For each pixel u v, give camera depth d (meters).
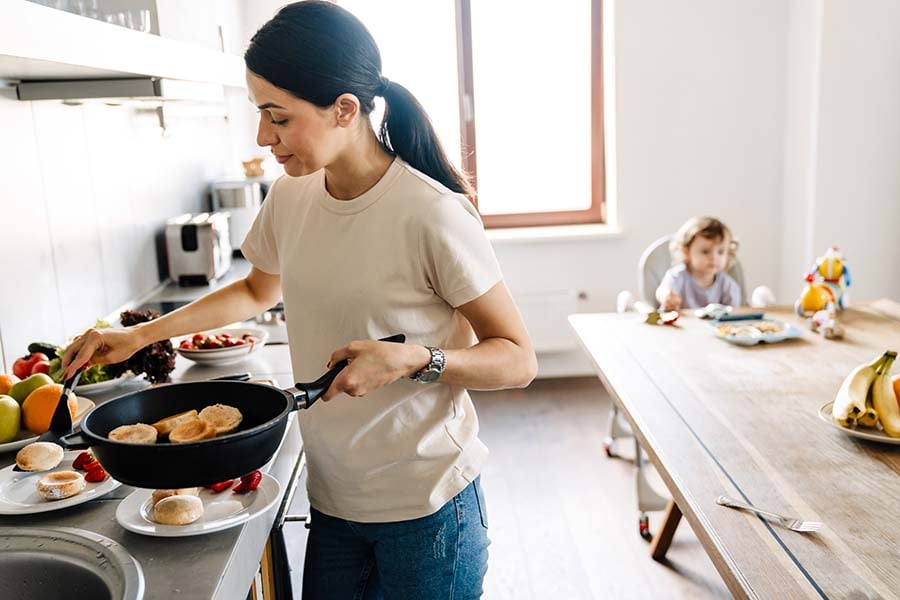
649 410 1.89
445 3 4.09
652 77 4.05
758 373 2.12
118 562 1.05
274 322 2.79
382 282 1.23
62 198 2.17
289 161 1.21
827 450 1.62
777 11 4.00
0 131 1.84
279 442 1.10
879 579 1.17
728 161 4.14
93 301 2.36
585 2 4.16
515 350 1.25
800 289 4.07
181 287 2.93
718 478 1.52
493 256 1.27
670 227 4.20
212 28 2.29
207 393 1.25
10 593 1.10
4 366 1.83
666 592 2.47
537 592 2.49
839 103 3.81
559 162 4.34
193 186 3.45
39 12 1.04
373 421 1.27
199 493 1.25
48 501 1.22
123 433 1.11
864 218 3.91
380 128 1.29
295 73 1.12
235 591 1.10
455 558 1.32
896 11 3.73
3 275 1.84
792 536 1.30
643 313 2.79
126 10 1.54
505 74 4.23
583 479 3.20
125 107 2.66
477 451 1.35
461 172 1.32
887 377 1.67
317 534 1.40
